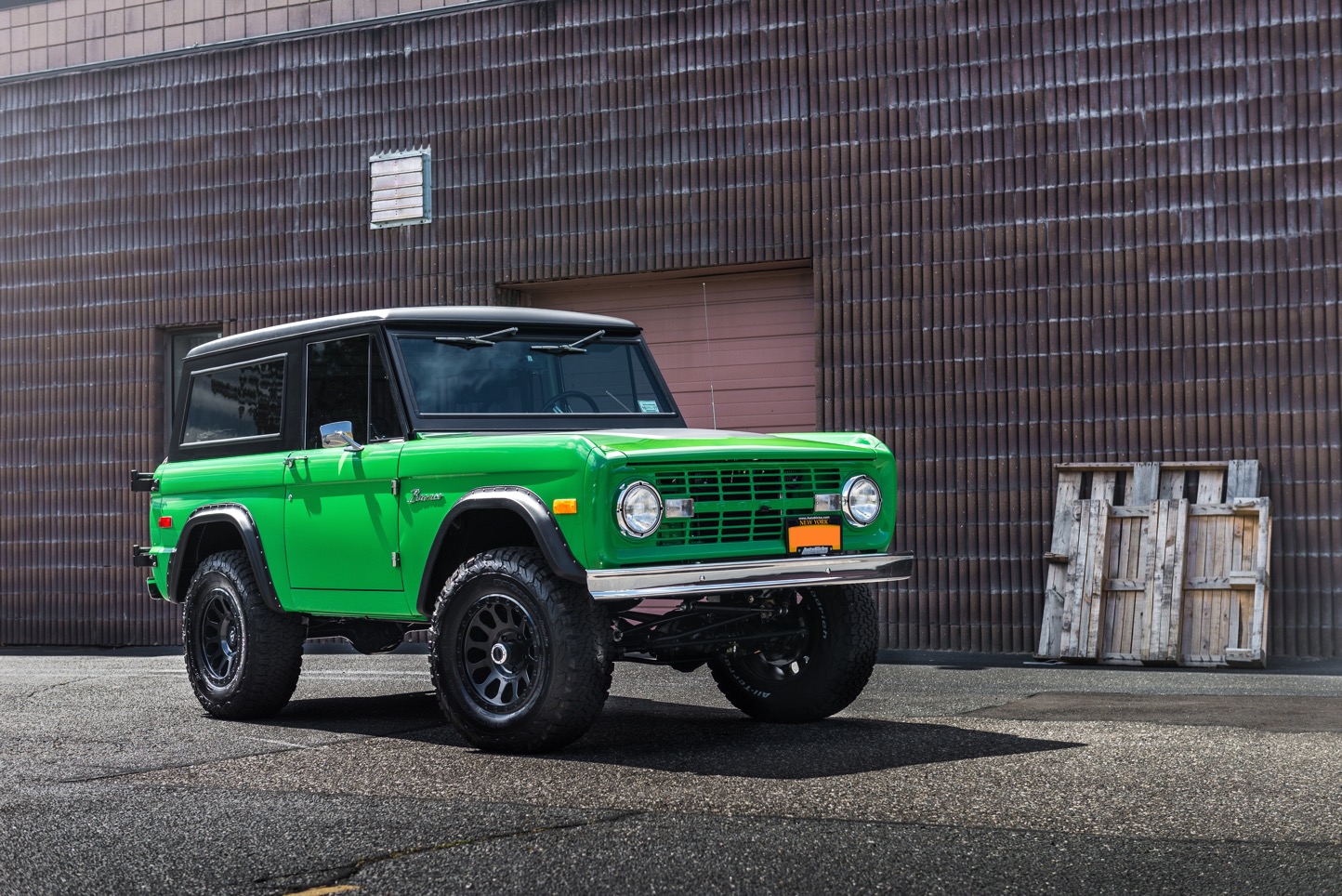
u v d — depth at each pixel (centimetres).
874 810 412
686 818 406
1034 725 584
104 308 1230
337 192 1156
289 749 558
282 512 639
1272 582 887
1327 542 880
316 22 1194
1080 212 944
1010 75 963
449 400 605
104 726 636
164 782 486
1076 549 913
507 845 379
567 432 576
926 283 978
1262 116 908
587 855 366
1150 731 560
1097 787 443
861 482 577
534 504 523
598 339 662
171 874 359
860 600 598
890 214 989
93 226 1237
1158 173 928
